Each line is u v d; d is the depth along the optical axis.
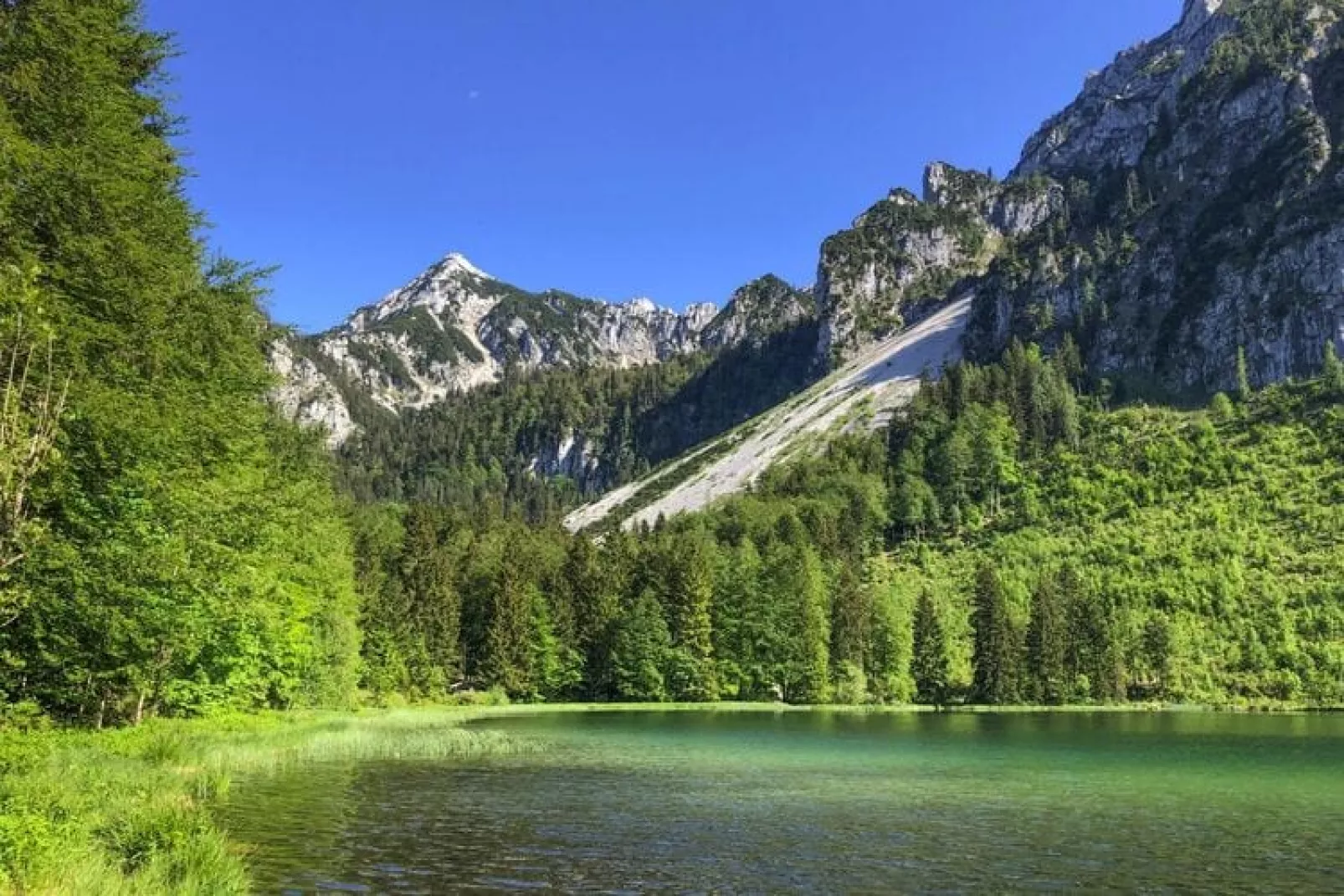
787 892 20.83
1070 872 23.50
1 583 22.50
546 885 20.69
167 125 31.73
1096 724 87.50
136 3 29.28
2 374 20.14
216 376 33.31
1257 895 21.41
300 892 19.05
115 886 14.89
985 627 126.25
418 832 26.03
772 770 45.78
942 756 54.16
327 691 75.44
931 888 21.58
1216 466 198.62
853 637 130.25
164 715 46.91
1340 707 119.69
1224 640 136.50
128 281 26.72
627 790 36.94
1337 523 163.12
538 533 199.00
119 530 28.00
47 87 25.31
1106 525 193.00
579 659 124.69
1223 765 50.22
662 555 139.50
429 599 119.94
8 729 26.36
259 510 35.50
